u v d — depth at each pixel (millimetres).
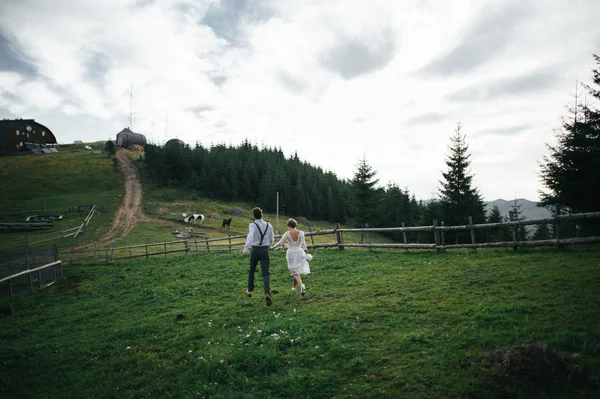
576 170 16422
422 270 10148
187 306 10609
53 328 11031
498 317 5828
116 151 110500
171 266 20141
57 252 20844
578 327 4945
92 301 14258
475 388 4168
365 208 58000
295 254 9133
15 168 79500
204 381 5391
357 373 4973
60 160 90312
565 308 5688
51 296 16250
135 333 8742
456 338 5391
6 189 66750
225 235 48500
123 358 7227
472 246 12016
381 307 7359
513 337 5027
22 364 7910
